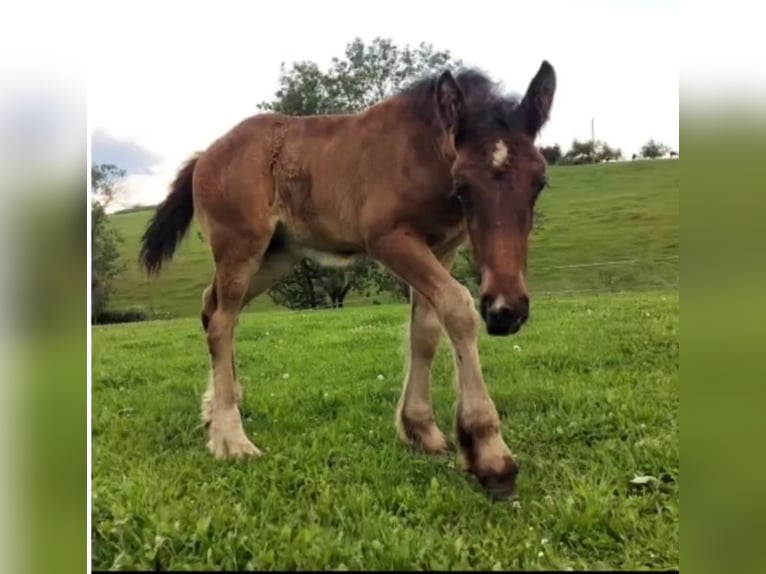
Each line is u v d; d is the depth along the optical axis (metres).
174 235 1.94
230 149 1.76
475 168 1.28
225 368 1.71
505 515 1.30
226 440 1.63
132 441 1.71
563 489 1.40
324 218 1.68
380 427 1.76
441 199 1.50
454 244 1.64
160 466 1.54
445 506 1.32
